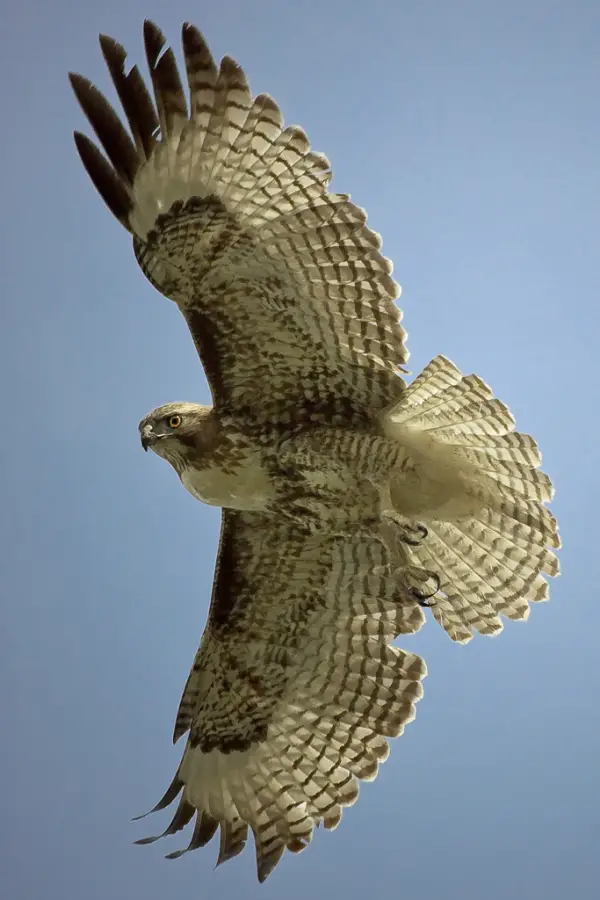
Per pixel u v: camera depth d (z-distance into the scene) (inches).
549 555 526.9
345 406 509.0
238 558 555.2
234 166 474.9
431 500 518.0
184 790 557.9
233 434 517.0
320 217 474.9
